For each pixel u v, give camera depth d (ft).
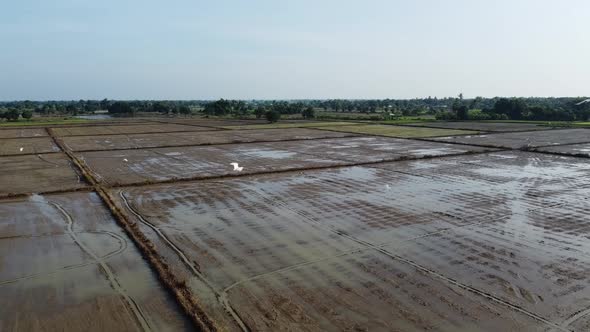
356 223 71.77
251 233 66.80
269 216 75.77
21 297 46.19
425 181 105.91
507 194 92.17
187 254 58.23
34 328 40.16
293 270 53.06
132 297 46.29
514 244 61.93
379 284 49.19
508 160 140.26
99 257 57.16
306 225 70.74
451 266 54.24
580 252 58.90
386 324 40.78
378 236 65.36
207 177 108.58
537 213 77.56
